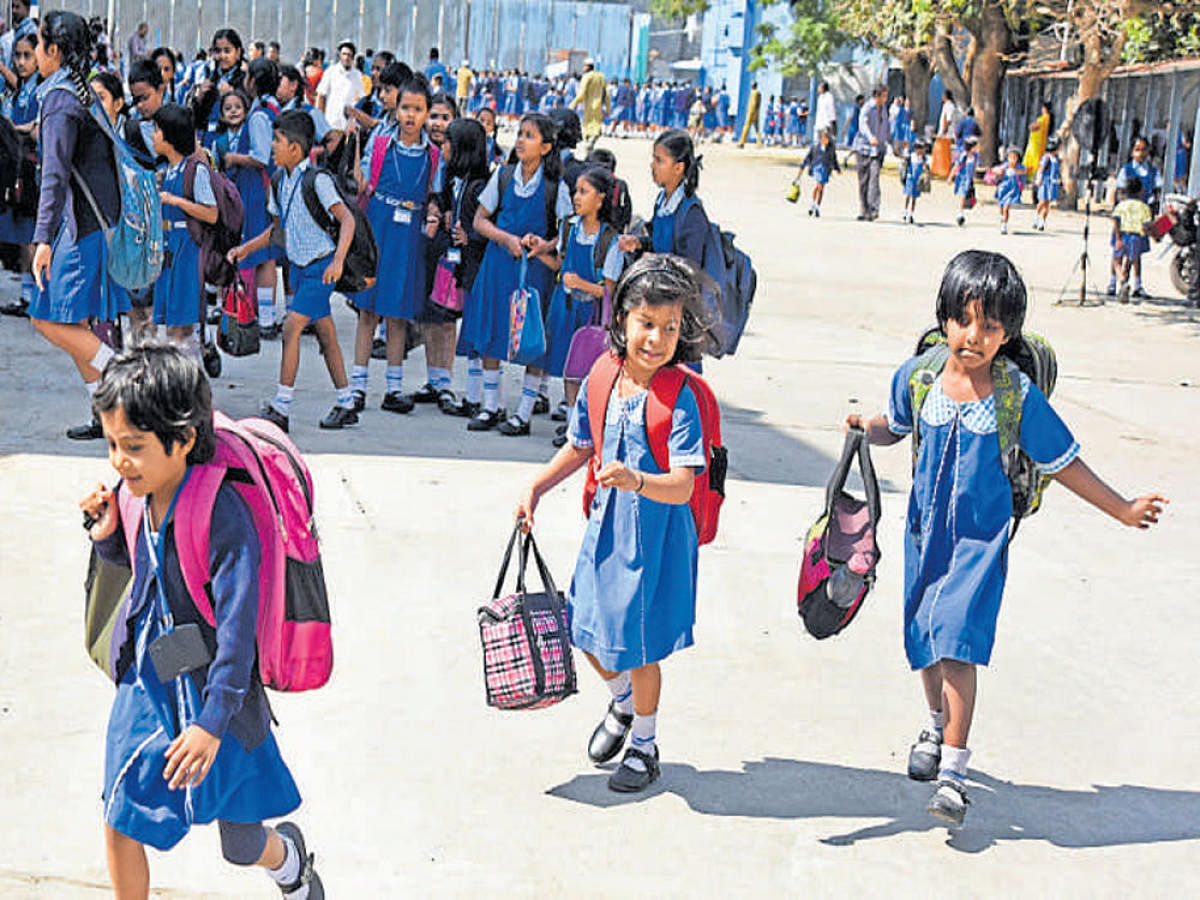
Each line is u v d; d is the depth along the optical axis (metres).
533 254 8.19
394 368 8.86
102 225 7.21
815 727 4.92
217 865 3.83
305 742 4.54
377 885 3.77
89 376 7.50
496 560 6.28
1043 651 5.72
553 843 4.05
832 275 17.28
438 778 4.38
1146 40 24.67
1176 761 4.84
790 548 6.75
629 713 4.54
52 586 5.61
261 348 10.62
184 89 19.80
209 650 3.00
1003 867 4.09
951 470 4.16
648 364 4.05
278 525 3.03
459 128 8.45
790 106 47.12
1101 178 24.75
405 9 49.12
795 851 4.10
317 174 7.87
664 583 4.19
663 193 7.52
